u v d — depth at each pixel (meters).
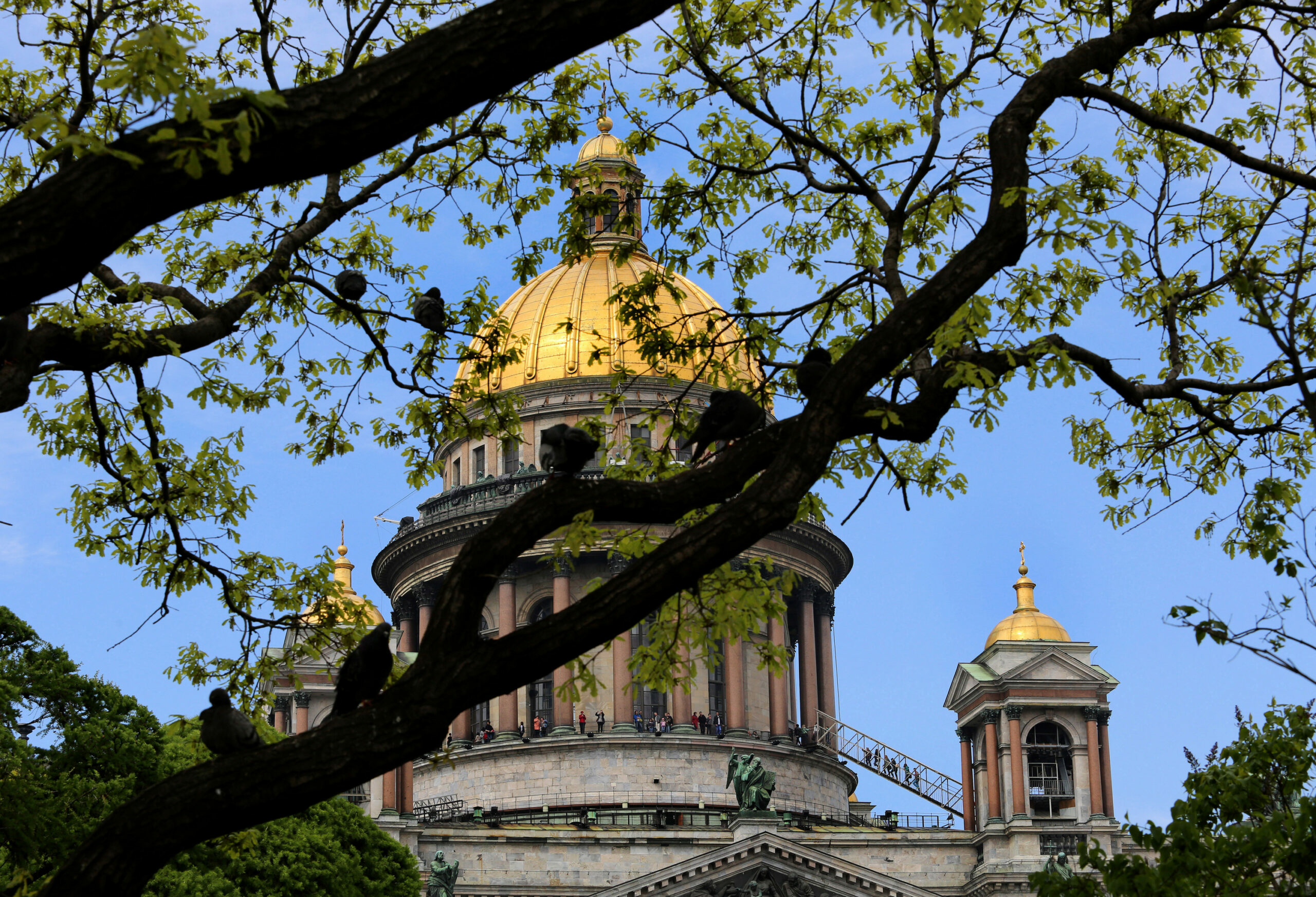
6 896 65.25
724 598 32.62
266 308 43.94
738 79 41.25
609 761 161.62
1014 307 35.75
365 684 24.72
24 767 69.81
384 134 22.06
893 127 42.22
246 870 96.19
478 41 22.06
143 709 79.75
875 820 176.12
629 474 37.50
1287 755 47.25
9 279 21.20
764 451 26.03
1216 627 31.12
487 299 45.00
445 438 44.47
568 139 43.50
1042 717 156.12
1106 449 41.19
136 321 36.75
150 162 21.44
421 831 148.12
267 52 35.16
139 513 41.44
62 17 40.69
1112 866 42.59
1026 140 28.55
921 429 27.72
